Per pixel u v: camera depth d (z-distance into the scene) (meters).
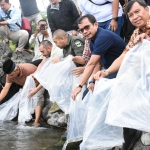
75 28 6.47
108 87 3.29
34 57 7.52
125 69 3.21
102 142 3.25
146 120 2.99
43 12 11.30
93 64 3.92
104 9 4.98
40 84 5.62
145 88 3.04
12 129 5.33
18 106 6.37
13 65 6.02
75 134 3.92
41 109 6.04
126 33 4.91
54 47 5.82
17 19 7.96
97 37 3.92
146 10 3.40
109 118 3.09
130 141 3.38
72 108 3.97
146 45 3.12
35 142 4.48
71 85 4.88
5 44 7.89
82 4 5.15
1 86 7.20
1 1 7.84
